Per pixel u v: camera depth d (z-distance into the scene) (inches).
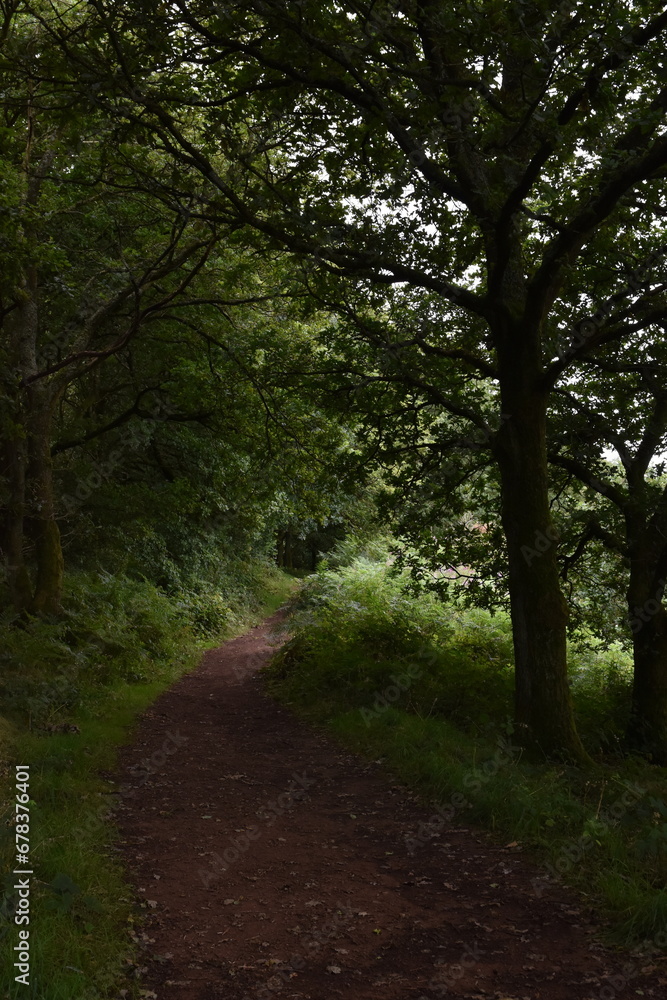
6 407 488.7
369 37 310.2
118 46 331.6
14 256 447.2
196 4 327.3
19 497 545.6
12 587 538.3
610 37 274.4
